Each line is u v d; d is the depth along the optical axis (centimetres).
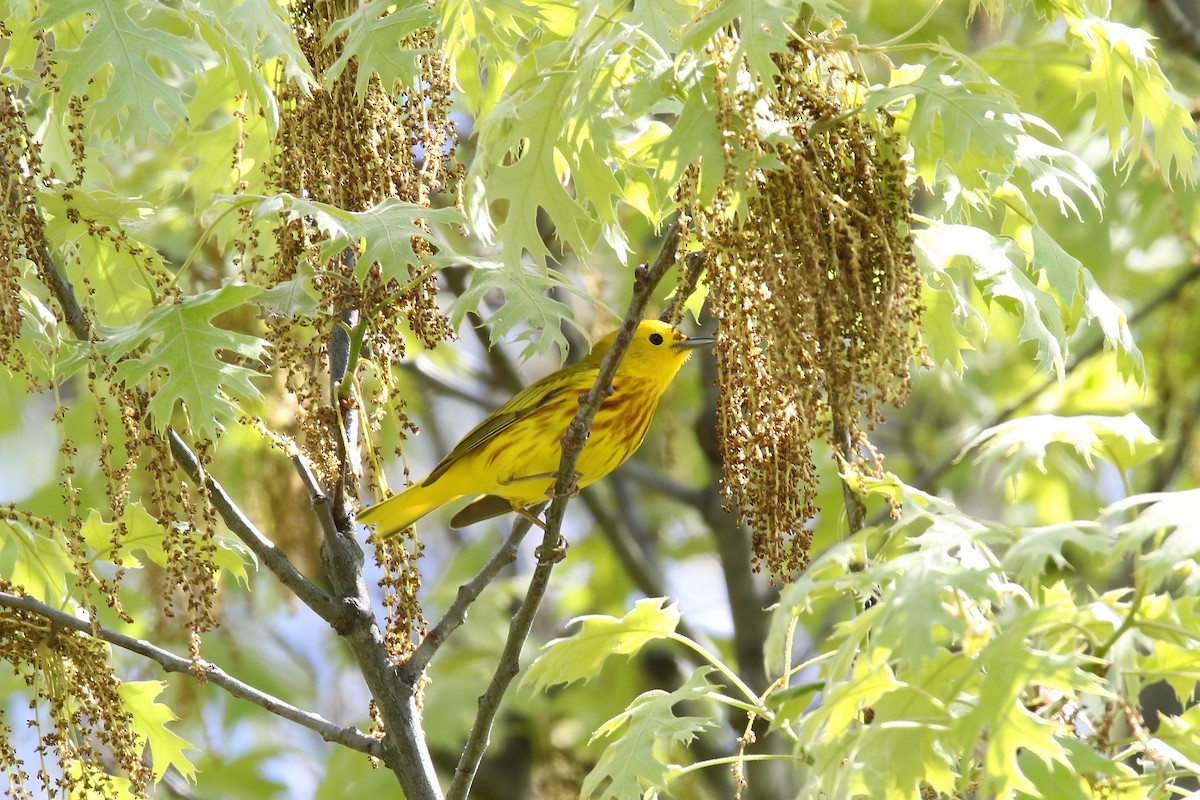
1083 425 817
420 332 925
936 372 2030
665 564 2416
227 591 2142
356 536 1015
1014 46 1666
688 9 947
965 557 688
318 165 936
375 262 902
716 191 721
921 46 791
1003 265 879
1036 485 2273
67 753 881
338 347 1106
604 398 873
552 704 2097
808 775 717
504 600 2283
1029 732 615
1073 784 676
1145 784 725
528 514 1019
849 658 677
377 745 952
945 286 895
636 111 759
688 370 2197
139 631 1440
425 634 952
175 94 865
